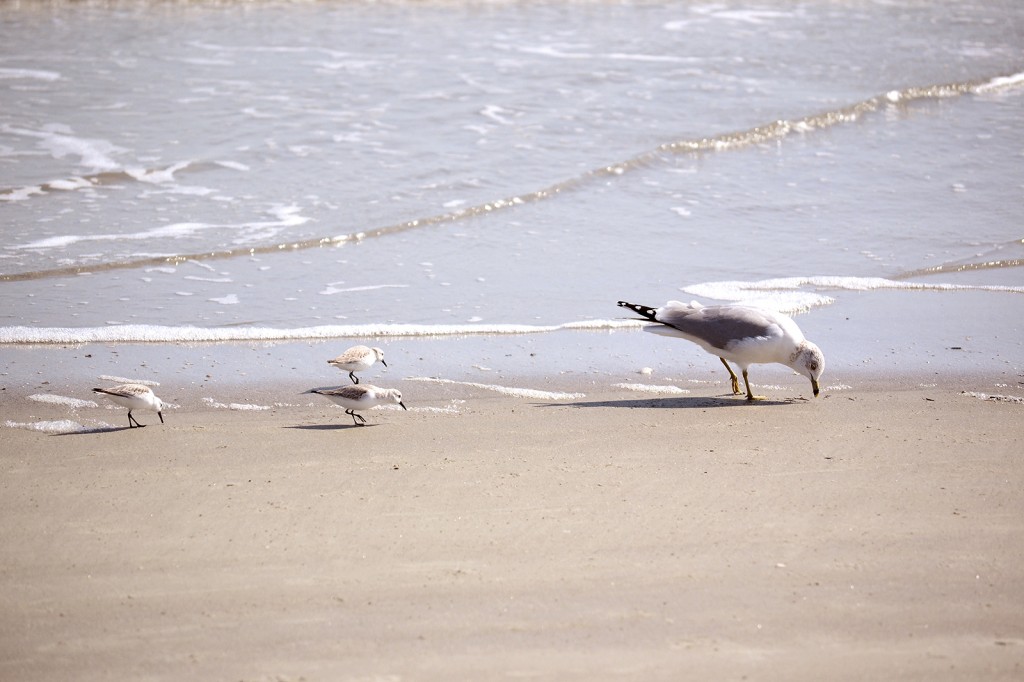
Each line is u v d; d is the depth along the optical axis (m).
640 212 16.08
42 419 9.47
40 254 13.88
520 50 24.20
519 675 5.57
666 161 18.27
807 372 10.05
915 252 14.66
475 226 15.40
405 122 19.48
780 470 8.34
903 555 6.89
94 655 5.76
